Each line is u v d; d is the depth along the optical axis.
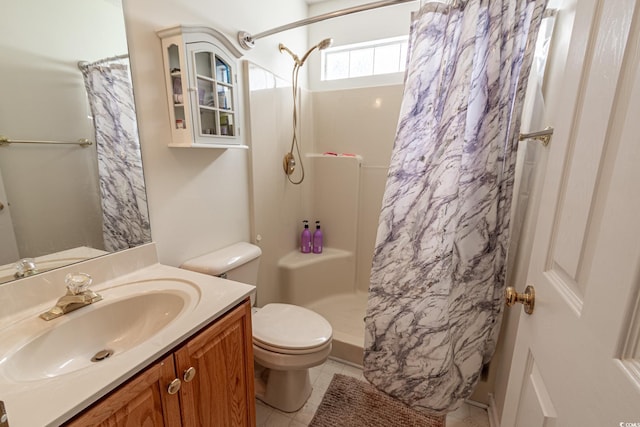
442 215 1.23
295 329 1.40
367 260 2.46
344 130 2.38
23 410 0.55
